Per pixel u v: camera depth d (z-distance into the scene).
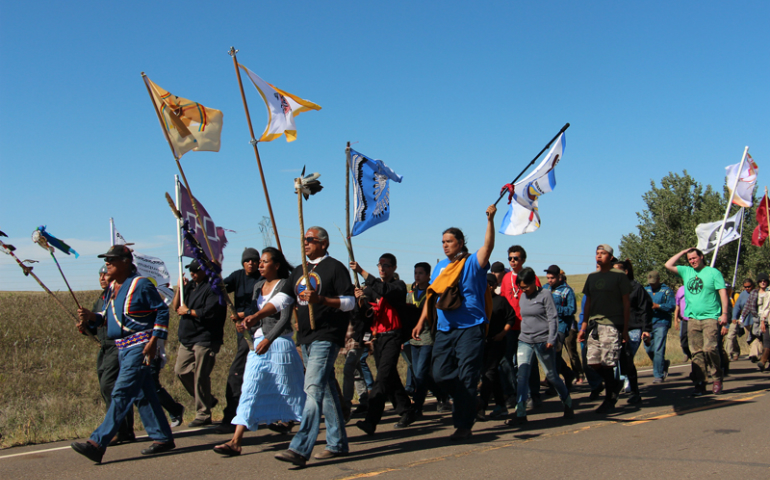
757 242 12.66
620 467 4.46
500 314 7.07
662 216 27.00
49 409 8.30
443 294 5.62
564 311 9.52
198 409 6.93
